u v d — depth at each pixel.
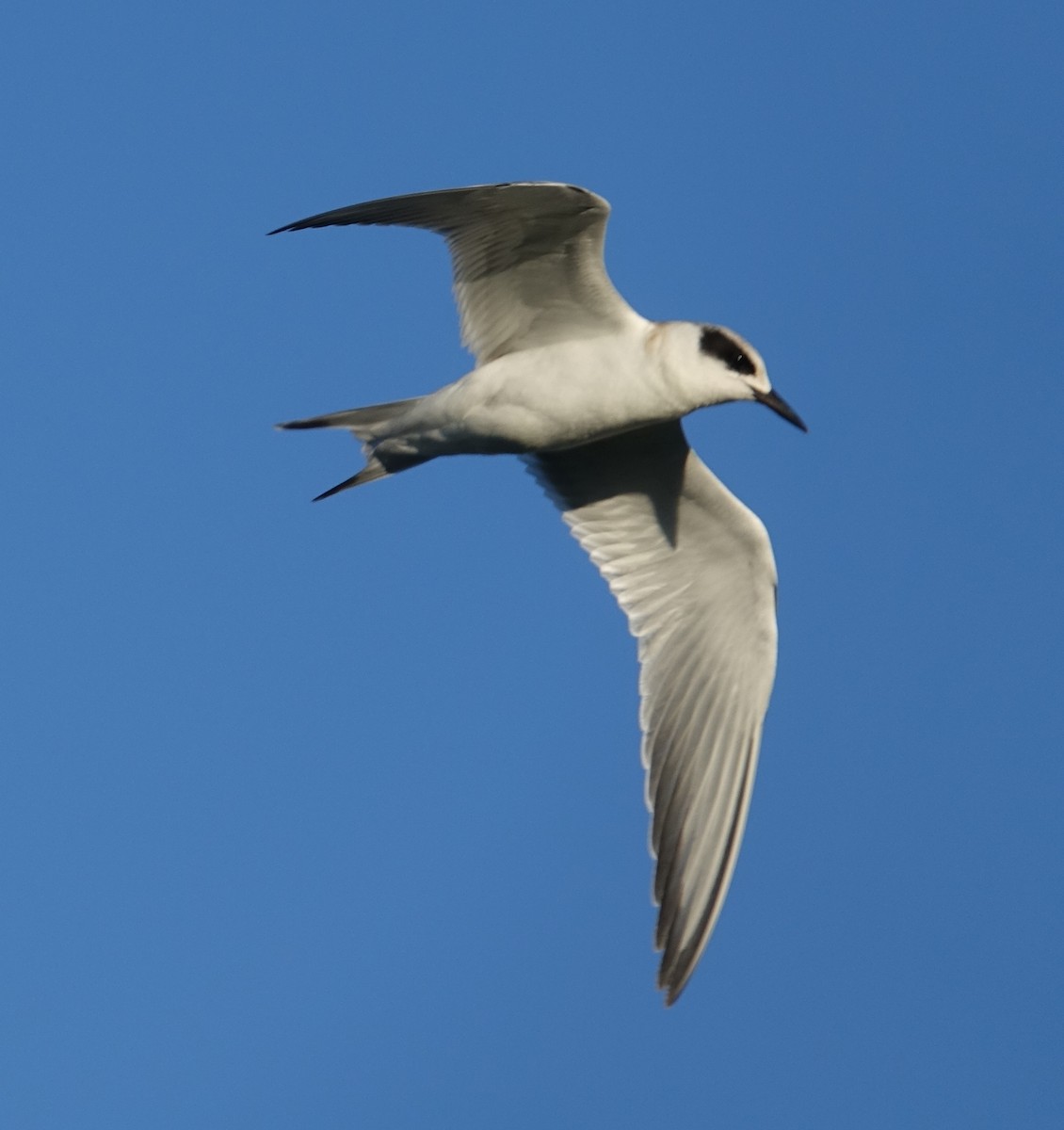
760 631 14.23
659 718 14.31
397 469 13.99
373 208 12.59
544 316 13.30
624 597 14.56
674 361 13.27
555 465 14.66
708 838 14.05
